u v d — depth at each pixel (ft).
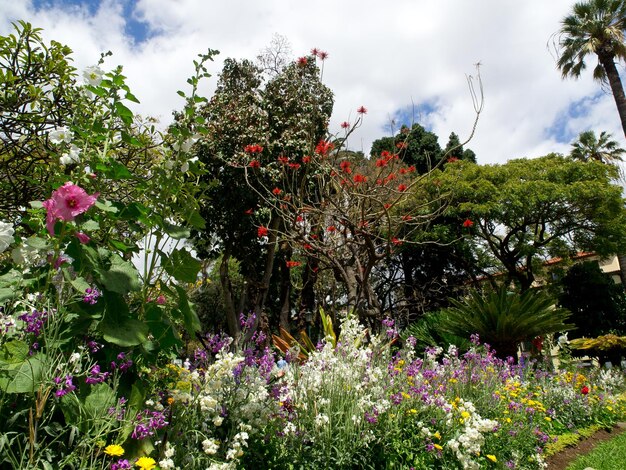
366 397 10.37
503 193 52.95
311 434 9.04
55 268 5.57
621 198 53.31
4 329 5.04
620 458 16.84
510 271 58.54
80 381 5.42
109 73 6.96
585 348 49.42
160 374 7.37
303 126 37.42
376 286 53.47
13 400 4.96
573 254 58.75
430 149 69.67
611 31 57.93
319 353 12.02
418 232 53.83
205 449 6.45
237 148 36.86
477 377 15.70
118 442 5.42
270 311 50.83
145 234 6.98
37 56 12.37
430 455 11.08
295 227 26.73
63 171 6.59
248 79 43.42
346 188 27.78
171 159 7.32
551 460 16.29
